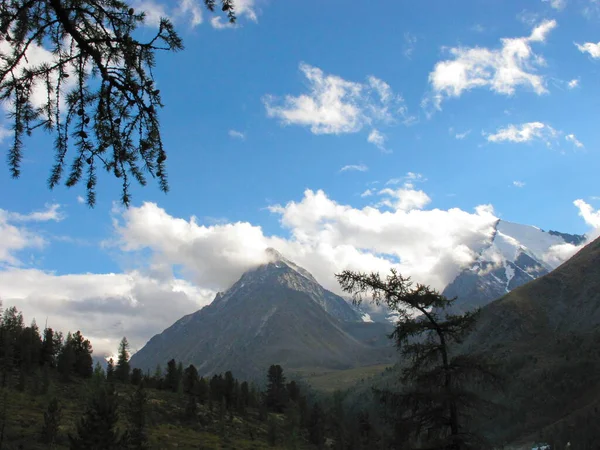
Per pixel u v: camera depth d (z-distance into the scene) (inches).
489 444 693.9
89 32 330.3
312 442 5541.3
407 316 777.6
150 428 4451.3
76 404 4586.6
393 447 754.8
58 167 325.1
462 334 766.5
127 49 318.7
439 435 745.6
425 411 737.6
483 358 745.6
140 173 346.0
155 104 332.5
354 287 764.0
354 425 4722.0
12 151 309.1
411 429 737.6
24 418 3587.6
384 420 773.3
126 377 7386.8
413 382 770.2
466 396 727.1
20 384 4776.1
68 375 6131.9
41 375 5369.1
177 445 3951.8
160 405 5831.7
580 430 7716.5
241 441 4933.6
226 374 7485.2
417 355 770.8
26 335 6889.8
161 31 321.1
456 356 772.6
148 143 339.9
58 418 3036.4
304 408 7490.2
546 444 7598.4
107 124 333.7
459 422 763.4
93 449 2009.1
